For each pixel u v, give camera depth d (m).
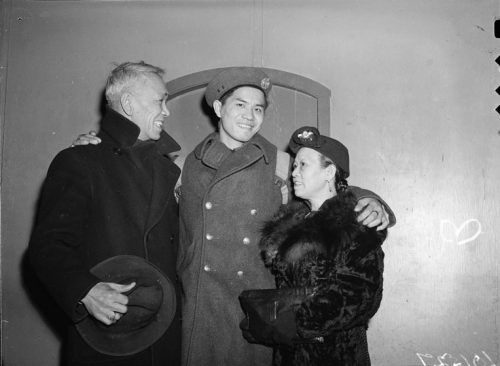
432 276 3.11
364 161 3.13
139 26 3.20
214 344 2.14
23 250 3.17
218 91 2.29
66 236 1.86
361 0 3.17
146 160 2.20
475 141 3.12
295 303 1.88
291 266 1.94
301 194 2.11
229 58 3.17
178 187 2.34
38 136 3.20
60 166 2.00
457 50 3.14
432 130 3.13
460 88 3.13
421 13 3.16
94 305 1.76
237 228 2.18
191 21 3.19
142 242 2.05
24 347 3.15
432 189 3.12
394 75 3.14
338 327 1.81
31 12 3.24
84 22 3.22
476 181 3.11
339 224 1.90
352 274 1.83
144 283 1.95
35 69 3.22
